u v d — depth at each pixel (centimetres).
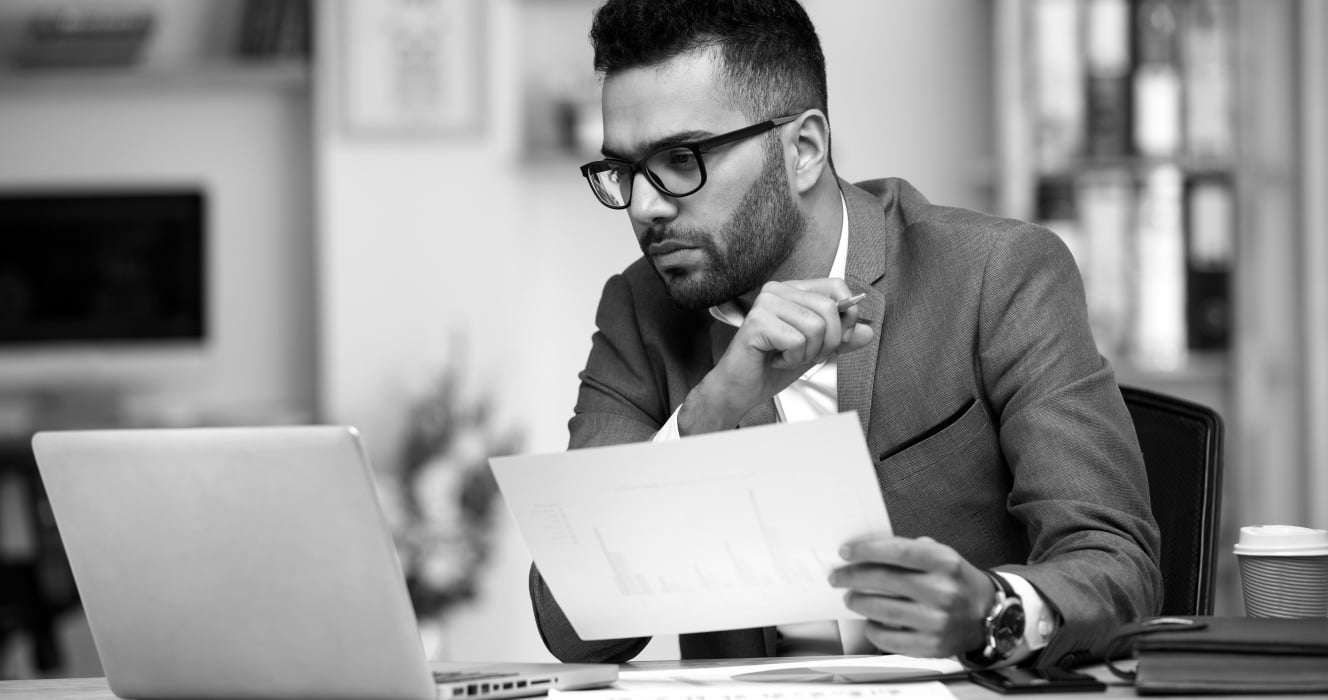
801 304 130
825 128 148
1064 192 390
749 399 132
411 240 417
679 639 154
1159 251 387
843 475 98
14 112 446
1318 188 385
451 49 414
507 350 415
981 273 146
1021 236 148
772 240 142
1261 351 383
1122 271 388
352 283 417
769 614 110
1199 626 106
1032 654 110
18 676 412
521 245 420
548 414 432
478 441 391
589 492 106
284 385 440
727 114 138
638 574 110
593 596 113
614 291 169
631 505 106
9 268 436
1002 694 102
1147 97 388
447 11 415
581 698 106
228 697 110
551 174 433
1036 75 388
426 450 390
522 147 433
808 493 100
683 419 133
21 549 444
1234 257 385
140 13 429
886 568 103
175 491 104
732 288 141
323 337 417
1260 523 382
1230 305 388
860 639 142
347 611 102
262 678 107
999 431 145
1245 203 384
